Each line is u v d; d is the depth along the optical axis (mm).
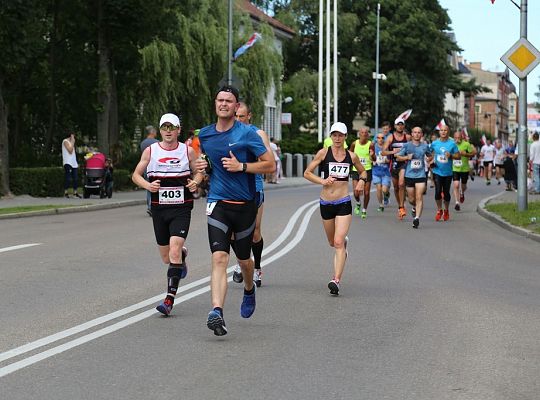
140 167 9492
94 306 9586
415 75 74938
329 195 10914
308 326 8609
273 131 65062
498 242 16844
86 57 36094
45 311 9266
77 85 36844
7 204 25547
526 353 7488
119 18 33375
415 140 19531
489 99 184250
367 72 73250
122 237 17109
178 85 39469
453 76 77250
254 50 45875
